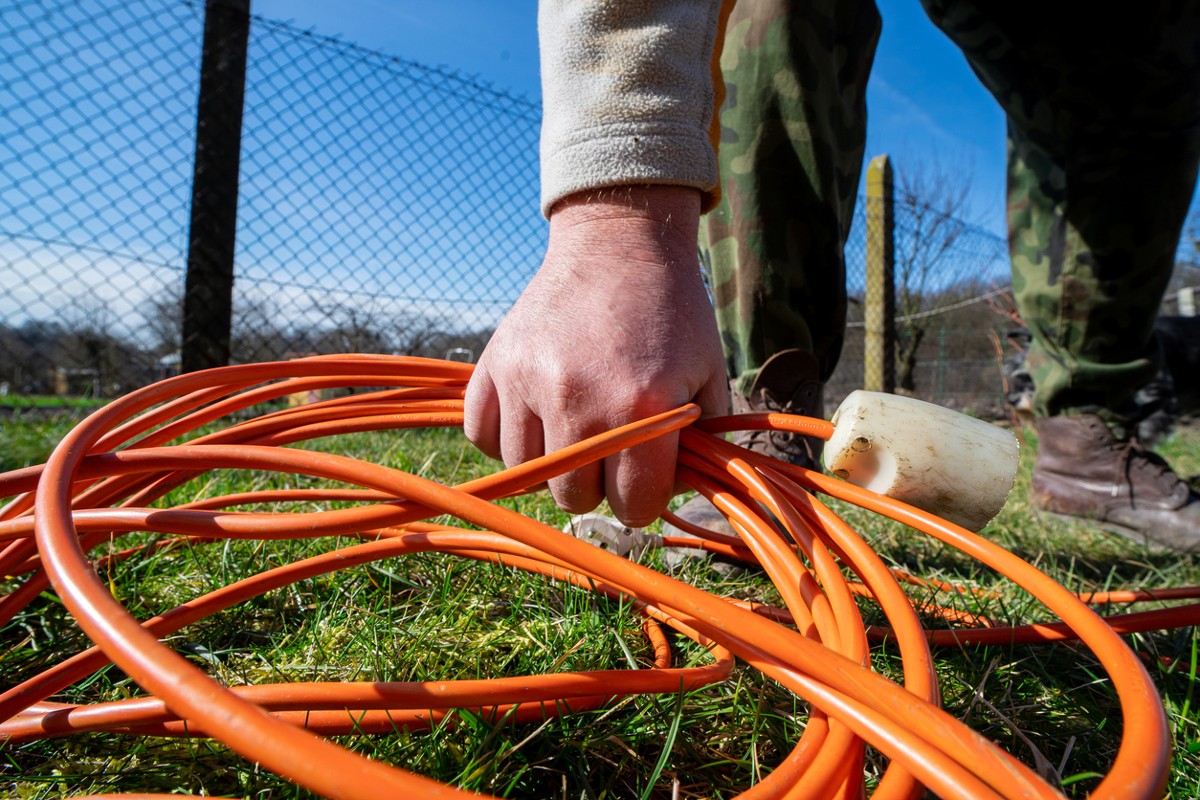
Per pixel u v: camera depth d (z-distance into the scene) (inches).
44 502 18.7
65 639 34.9
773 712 28.5
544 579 40.8
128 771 24.7
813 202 50.0
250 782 23.8
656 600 18.4
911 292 398.0
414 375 36.9
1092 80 60.2
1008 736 28.5
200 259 142.2
